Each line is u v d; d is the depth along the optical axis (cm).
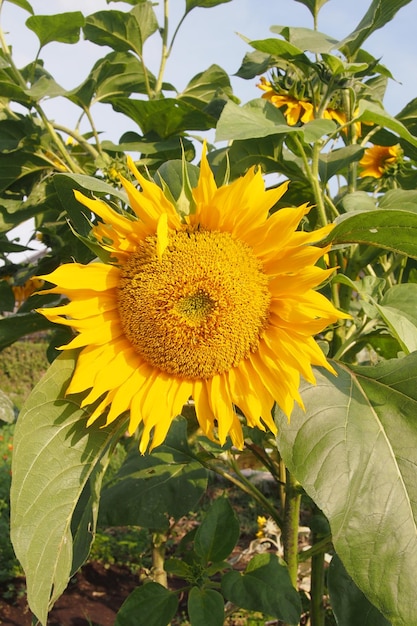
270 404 44
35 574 42
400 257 66
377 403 44
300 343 44
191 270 44
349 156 65
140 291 44
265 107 56
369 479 41
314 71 71
